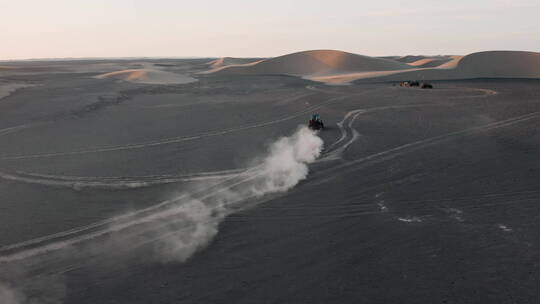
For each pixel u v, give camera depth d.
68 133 20.98
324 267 7.54
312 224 9.50
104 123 24.16
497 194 11.19
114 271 7.52
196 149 17.31
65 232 9.23
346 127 21.91
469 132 19.77
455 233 8.84
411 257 7.84
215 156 16.09
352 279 7.12
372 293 6.68
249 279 7.19
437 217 9.76
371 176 13.14
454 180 12.52
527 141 17.55
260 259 7.89
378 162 14.80
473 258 7.74
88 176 13.48
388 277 7.15
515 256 7.76
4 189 12.19
